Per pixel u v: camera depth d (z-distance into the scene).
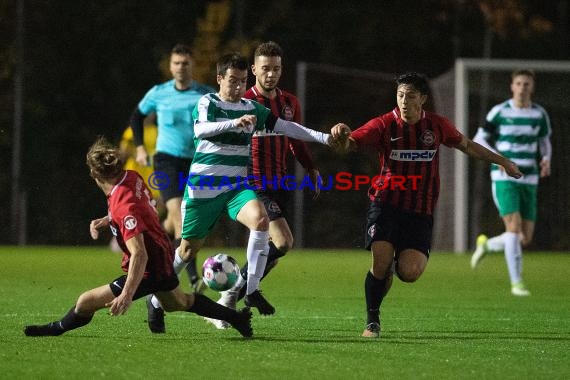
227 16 77.25
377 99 82.88
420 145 24.11
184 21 81.88
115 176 20.84
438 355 20.84
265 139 28.69
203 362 19.34
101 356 19.97
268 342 22.44
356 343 22.59
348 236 78.75
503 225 74.19
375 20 85.38
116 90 79.75
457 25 84.25
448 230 69.38
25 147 76.81
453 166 68.88
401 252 24.12
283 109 28.95
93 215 76.75
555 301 35.94
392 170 24.28
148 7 80.81
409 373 18.48
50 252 66.88
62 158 77.75
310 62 83.75
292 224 79.44
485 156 24.95
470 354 21.11
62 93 78.69
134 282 20.17
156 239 21.05
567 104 66.81
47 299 33.97
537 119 39.94
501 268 56.22
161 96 35.53
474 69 64.69
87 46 79.25
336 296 36.97
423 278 47.56
